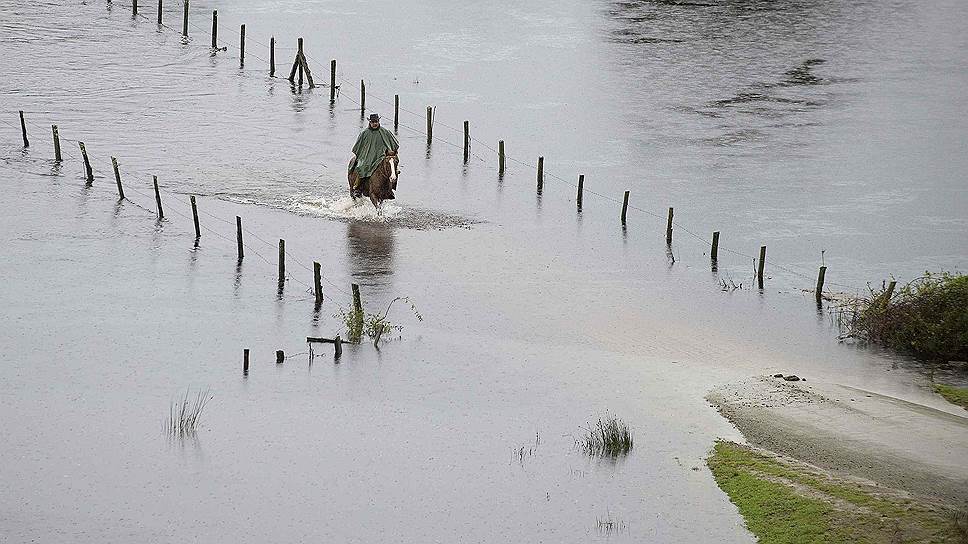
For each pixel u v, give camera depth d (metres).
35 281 139.12
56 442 97.00
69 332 123.31
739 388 110.38
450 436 99.06
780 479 88.62
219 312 131.00
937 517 81.12
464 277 145.25
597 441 97.38
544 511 85.94
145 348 119.44
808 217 178.62
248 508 86.44
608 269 151.12
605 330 127.94
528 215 175.50
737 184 196.25
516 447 96.81
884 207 185.12
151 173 189.00
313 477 91.31
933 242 167.75
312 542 81.75
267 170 193.00
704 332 128.50
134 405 105.12
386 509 86.38
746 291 144.00
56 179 183.88
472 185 191.88
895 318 125.69
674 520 84.19
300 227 164.12
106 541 81.56
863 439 97.56
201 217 167.12
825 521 81.31
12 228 159.50
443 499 87.88
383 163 170.12
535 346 122.25
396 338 123.88
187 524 84.06
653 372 114.75
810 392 109.00
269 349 120.19
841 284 148.38
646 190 191.50
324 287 140.00
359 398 107.44
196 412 103.44
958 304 124.38
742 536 81.75
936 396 111.00
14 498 87.38
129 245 154.12
